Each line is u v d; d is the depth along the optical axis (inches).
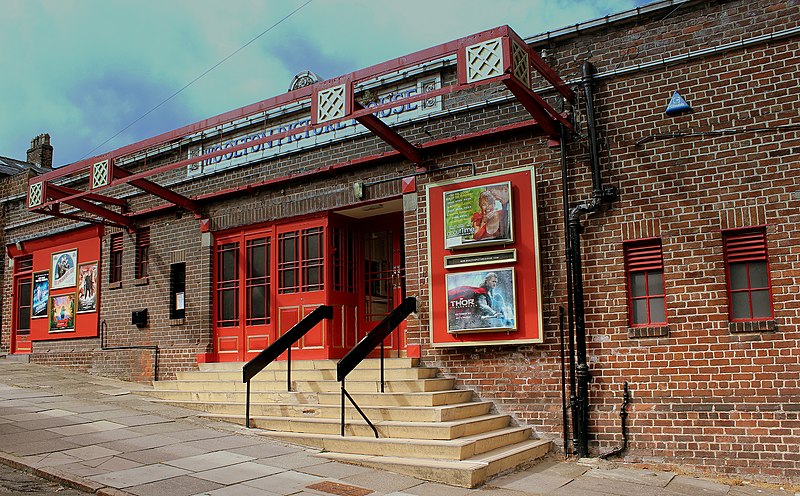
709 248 350.6
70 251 638.5
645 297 367.9
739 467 331.0
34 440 344.2
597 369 367.9
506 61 320.5
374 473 311.4
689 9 367.9
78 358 610.5
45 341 651.5
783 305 332.2
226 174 529.7
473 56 330.3
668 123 366.6
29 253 685.3
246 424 390.0
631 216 369.4
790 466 321.7
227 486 281.6
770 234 338.3
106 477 287.4
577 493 296.5
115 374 572.1
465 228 403.2
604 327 368.8
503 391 391.5
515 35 329.1
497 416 378.9
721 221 349.4
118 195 600.4
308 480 296.2
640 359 358.9
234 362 503.5
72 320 624.4
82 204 553.0
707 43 362.0
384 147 454.3
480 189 402.3
